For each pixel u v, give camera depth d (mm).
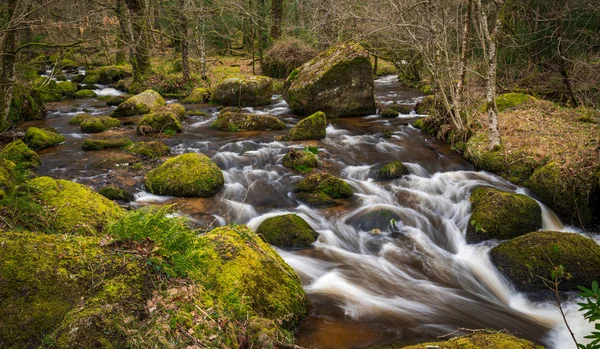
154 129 13016
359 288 5703
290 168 10203
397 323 4969
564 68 13406
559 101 14141
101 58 28156
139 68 23000
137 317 3236
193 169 8508
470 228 7305
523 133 10883
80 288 3285
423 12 12398
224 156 10891
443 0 12039
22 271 3236
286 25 27188
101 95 20625
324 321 4848
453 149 11555
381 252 6789
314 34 17797
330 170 10195
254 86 17641
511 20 16281
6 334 2945
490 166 9961
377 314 5117
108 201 5516
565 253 5988
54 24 10391
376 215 7605
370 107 15414
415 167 10352
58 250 3479
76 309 3135
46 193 5062
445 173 9898
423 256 6738
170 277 3662
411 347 3758
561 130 10836
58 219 4742
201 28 22922
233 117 13852
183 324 3305
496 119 10094
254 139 12555
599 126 10633
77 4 13062
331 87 14883
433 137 12672
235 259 4422
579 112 12305
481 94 14445
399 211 7977
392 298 5555
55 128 13695
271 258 4914
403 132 13242
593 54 15516
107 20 11961
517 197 7520
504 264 6230
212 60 27391
